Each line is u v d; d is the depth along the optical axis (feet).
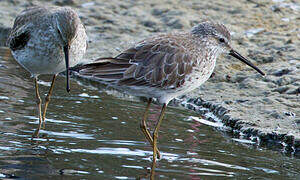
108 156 36.19
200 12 67.41
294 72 51.93
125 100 49.42
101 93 51.11
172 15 67.05
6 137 38.29
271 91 49.14
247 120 43.60
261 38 60.54
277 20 65.41
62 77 55.52
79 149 37.06
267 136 40.93
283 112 44.55
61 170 33.37
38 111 44.24
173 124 43.96
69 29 41.14
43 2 71.41
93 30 64.69
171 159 36.37
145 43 37.47
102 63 36.50
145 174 33.53
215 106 47.19
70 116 43.88
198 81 38.37
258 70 42.24
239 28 63.00
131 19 67.26
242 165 36.01
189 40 38.32
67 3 71.00
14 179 31.71
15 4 71.05
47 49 41.73
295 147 39.70
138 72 36.27
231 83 52.08
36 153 35.81
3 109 44.04
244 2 69.92
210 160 36.58
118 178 32.65
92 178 32.45
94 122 42.86
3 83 50.60
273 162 36.91
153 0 71.61
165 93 37.60
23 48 42.50
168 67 36.68
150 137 38.42
